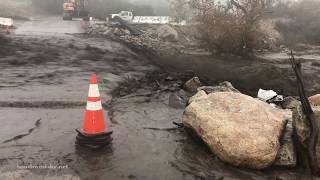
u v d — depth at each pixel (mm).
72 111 3893
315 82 7281
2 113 3711
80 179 2480
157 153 2959
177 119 3846
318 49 15336
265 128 2902
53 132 3271
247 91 6020
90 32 13617
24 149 2908
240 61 10492
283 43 16188
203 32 11883
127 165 2723
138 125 3590
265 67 8516
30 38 10039
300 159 2930
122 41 11500
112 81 5578
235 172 2715
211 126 2980
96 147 2949
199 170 2711
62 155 2826
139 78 6199
